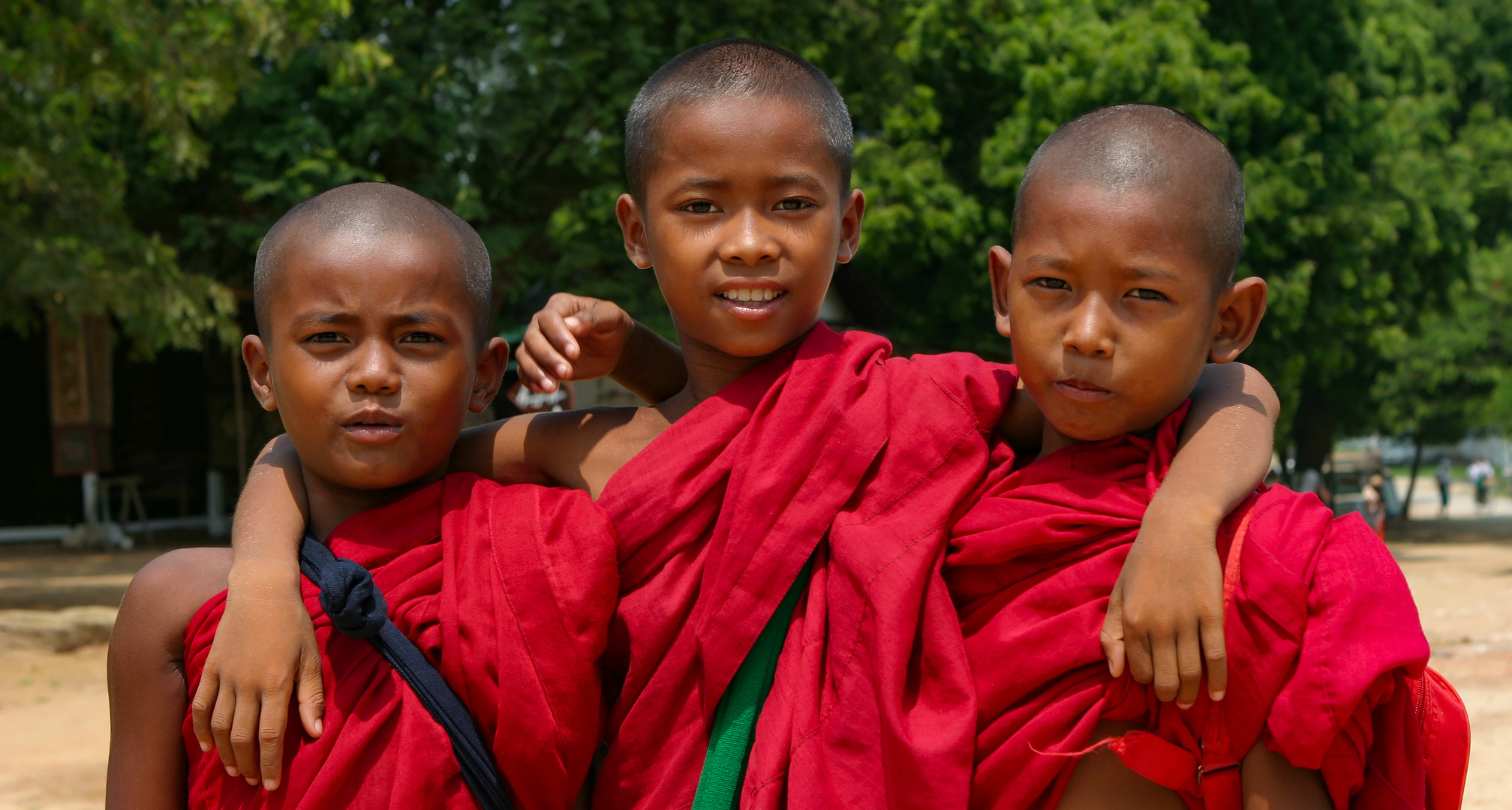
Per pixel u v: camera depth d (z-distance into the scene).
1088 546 1.52
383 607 1.51
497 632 1.55
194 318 10.98
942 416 1.67
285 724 1.45
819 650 1.58
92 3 8.70
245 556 1.54
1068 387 1.52
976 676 1.52
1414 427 28.80
